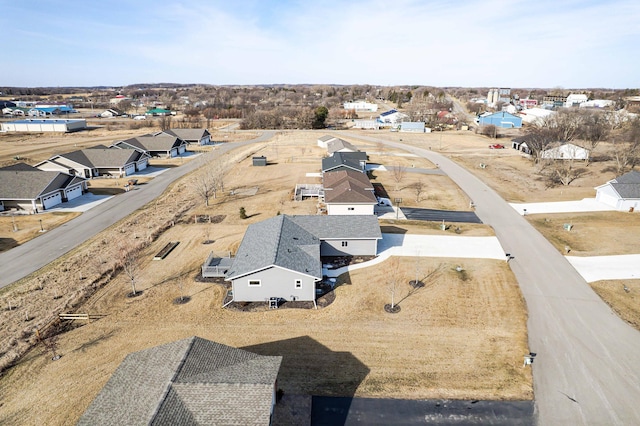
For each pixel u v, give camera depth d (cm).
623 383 2011
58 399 1877
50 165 6081
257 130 12225
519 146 8531
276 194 5266
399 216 4462
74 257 3356
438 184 5838
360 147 8981
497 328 2453
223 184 5794
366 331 2423
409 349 2259
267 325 2477
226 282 2984
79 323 2480
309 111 12850
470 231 4019
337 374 2066
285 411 1827
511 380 2028
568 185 5722
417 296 2806
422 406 1869
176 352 1744
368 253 3409
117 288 2892
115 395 1599
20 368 2083
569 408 1856
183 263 3288
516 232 3994
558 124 8612
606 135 8738
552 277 3083
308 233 3322
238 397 1539
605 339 2350
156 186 5725
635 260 3350
